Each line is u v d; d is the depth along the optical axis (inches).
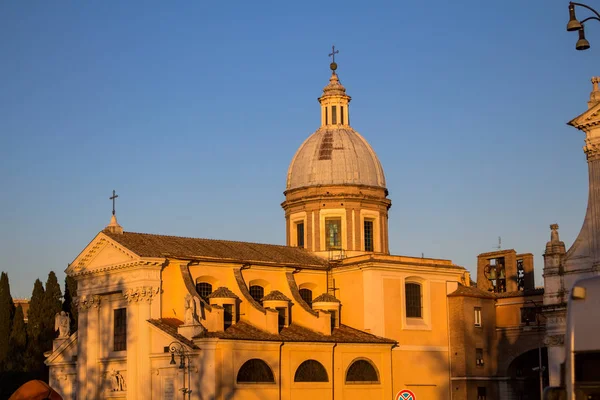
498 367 3243.1
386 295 3088.1
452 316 3208.7
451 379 3166.8
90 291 2992.1
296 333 2847.0
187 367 2603.3
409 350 3088.1
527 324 3191.4
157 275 2810.0
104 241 2915.8
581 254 2379.4
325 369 2834.6
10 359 3553.2
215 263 2930.6
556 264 2420.0
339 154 3420.3
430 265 3196.4
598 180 2370.8
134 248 2817.4
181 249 2935.5
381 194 3444.9
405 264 3134.8
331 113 3575.3
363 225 3368.6
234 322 2787.9
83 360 2982.3
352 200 3346.5
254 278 3021.7
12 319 3668.8
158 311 2792.8
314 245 3341.5
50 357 3154.5
